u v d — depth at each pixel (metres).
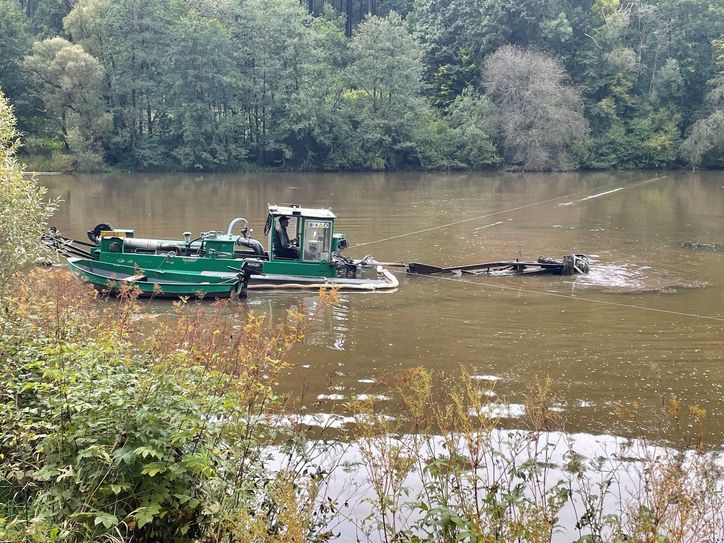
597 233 28.09
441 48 76.75
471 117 67.38
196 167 61.19
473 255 23.08
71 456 5.32
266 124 64.75
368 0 94.38
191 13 58.81
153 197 38.81
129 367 6.25
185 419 5.21
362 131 65.12
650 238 26.97
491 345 12.62
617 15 72.25
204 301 15.66
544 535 5.02
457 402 6.63
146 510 4.95
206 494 5.17
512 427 8.64
